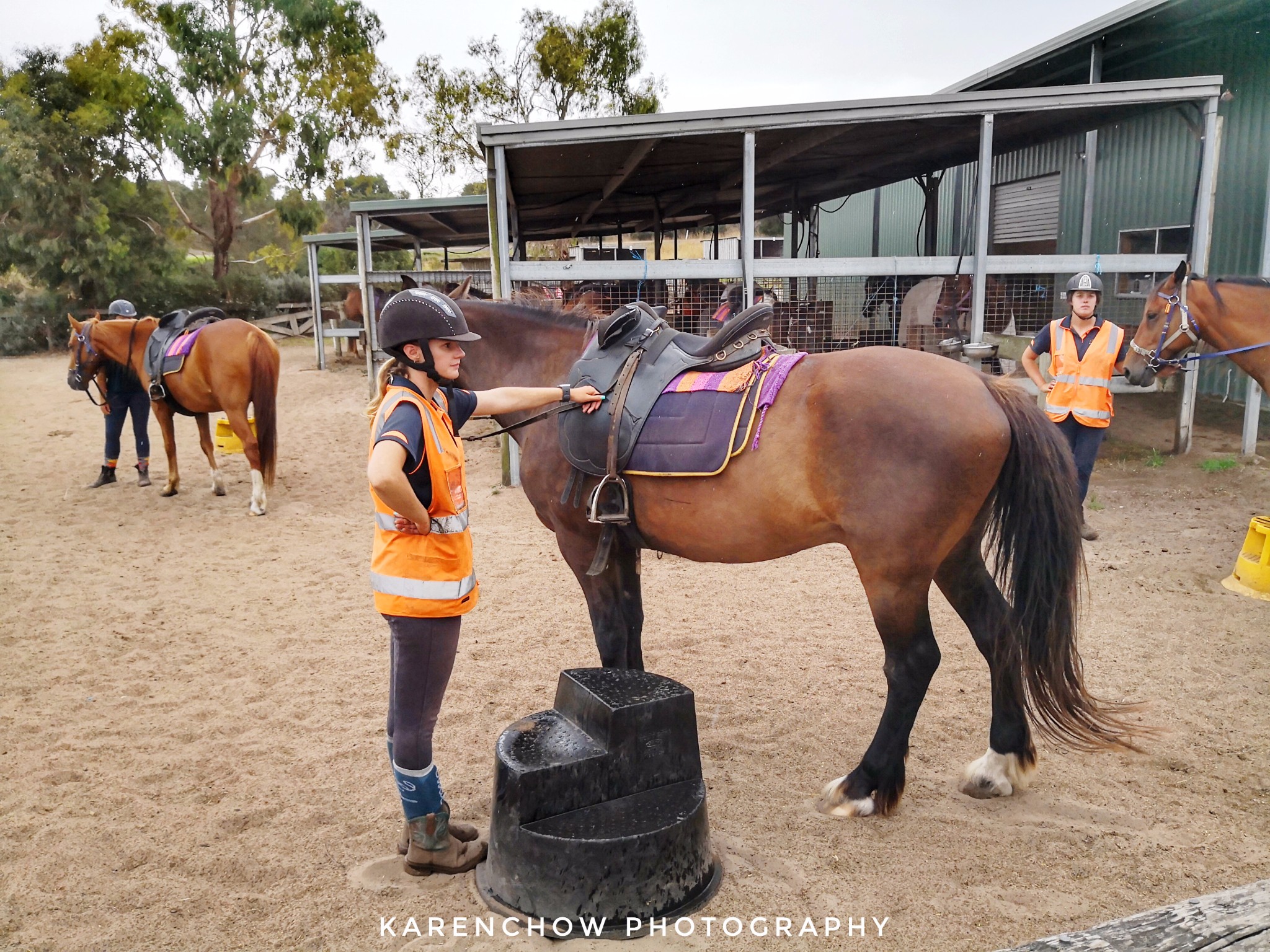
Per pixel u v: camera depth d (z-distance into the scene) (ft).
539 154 26.81
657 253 42.19
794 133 26.68
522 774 7.51
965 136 29.12
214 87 82.17
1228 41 30.07
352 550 20.56
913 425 8.34
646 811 7.80
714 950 7.18
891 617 8.70
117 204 81.46
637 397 9.62
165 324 24.57
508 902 7.68
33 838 9.07
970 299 27.71
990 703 12.05
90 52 78.79
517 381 11.64
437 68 79.10
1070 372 17.74
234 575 18.70
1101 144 36.01
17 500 25.75
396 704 7.95
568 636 14.88
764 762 10.53
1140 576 16.75
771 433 8.90
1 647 14.60
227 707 12.34
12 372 62.18
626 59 77.20
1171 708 11.52
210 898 8.04
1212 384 33.09
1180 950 5.04
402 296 7.38
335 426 37.50
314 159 85.20
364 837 9.11
